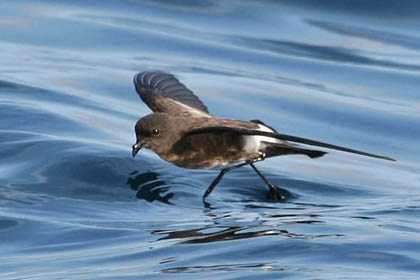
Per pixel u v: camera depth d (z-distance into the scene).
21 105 16.73
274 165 15.03
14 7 22.69
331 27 22.23
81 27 21.77
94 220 12.45
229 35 21.80
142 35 21.55
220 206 13.14
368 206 13.26
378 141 17.36
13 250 11.45
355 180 14.91
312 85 19.58
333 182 14.60
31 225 12.18
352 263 10.41
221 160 12.55
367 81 19.88
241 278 9.89
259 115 18.05
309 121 17.97
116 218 12.55
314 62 20.62
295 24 22.34
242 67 20.33
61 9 22.73
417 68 20.45
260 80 19.61
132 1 23.28
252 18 22.61
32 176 13.84
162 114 12.53
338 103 18.66
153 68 19.86
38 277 10.36
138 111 17.55
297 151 12.35
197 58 20.61
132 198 13.31
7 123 15.89
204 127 12.12
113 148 14.80
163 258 10.74
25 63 19.69
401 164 16.27
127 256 10.90
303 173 14.88
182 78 19.39
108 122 16.58
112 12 22.72
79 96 17.92
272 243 11.02
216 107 18.20
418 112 18.47
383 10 22.84
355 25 22.36
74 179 13.77
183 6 23.05
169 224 12.25
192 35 21.67
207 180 14.08
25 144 14.88
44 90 18.00
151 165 14.29
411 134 17.62
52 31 21.55
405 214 12.68
